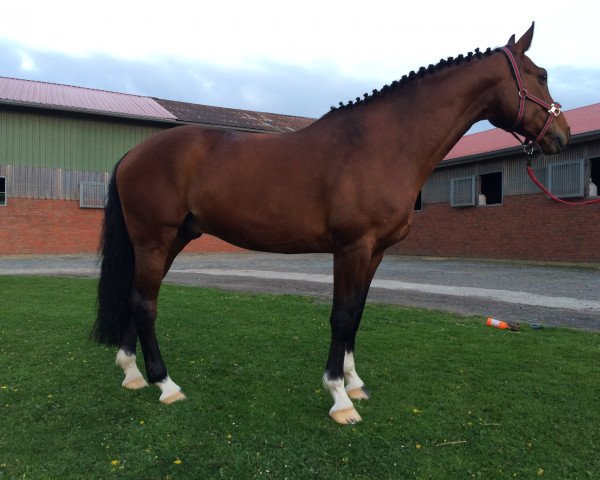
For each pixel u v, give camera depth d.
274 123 25.14
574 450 2.42
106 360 3.83
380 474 2.17
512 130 3.08
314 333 4.91
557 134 3.01
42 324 5.09
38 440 2.42
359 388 3.09
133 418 2.72
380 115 2.82
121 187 3.08
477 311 6.43
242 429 2.58
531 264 14.67
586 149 14.04
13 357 3.86
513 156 16.41
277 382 3.37
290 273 12.04
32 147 17.28
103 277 3.17
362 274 2.72
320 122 2.93
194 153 2.94
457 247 18.83
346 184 2.64
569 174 14.48
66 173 17.89
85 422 2.65
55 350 4.09
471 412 2.87
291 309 6.29
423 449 2.41
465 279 10.41
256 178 2.80
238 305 6.59
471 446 2.45
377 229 2.68
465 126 2.96
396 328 5.19
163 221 2.96
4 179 17.05
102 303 3.17
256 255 21.03
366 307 6.55
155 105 22.19
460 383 3.40
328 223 2.71
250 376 3.49
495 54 2.95
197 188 2.91
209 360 3.89
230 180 2.83
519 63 2.96
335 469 2.20
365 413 2.84
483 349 4.31
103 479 2.08
